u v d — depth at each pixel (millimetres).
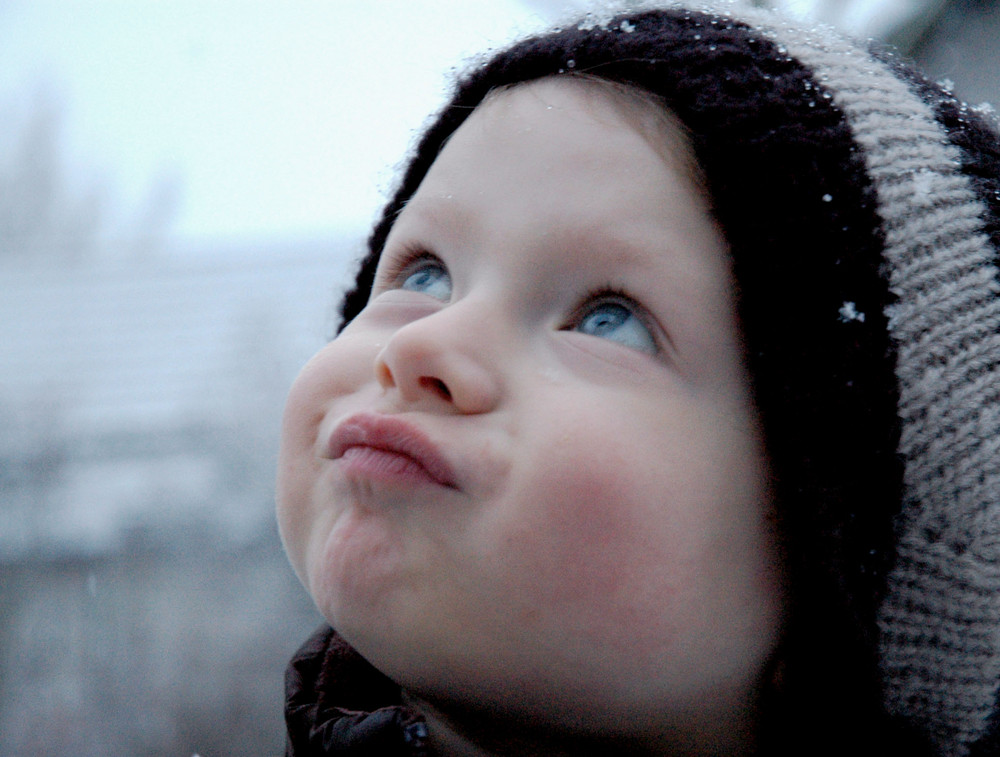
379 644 762
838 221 863
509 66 983
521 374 784
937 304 897
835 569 821
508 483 744
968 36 2570
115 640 3359
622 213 819
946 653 935
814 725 893
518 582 732
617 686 765
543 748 837
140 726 3184
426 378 776
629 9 1074
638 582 748
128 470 3809
